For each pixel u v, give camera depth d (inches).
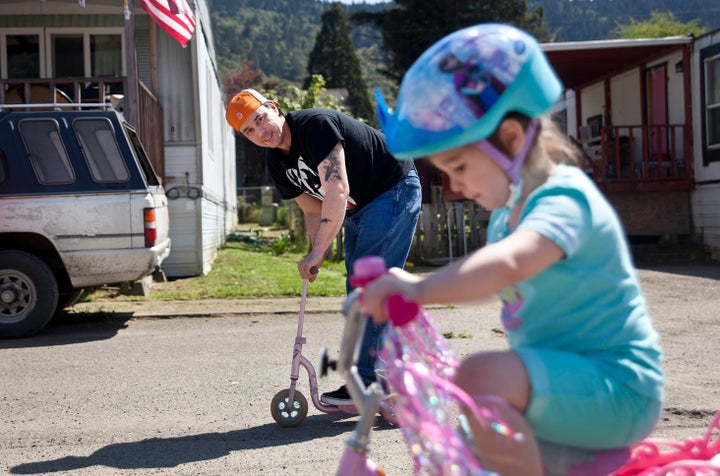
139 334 308.3
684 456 87.9
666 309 347.9
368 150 171.8
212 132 621.0
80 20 507.2
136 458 152.9
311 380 171.6
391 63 1855.3
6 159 301.0
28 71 510.0
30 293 301.7
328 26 3235.7
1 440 166.2
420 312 73.5
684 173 650.8
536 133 73.0
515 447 68.3
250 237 815.7
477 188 72.7
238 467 145.9
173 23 408.5
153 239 308.7
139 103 404.8
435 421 62.7
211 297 406.3
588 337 75.0
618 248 74.7
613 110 775.7
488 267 66.1
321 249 165.9
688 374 211.0
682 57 633.0
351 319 70.9
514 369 71.1
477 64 67.7
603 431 73.2
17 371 239.3
